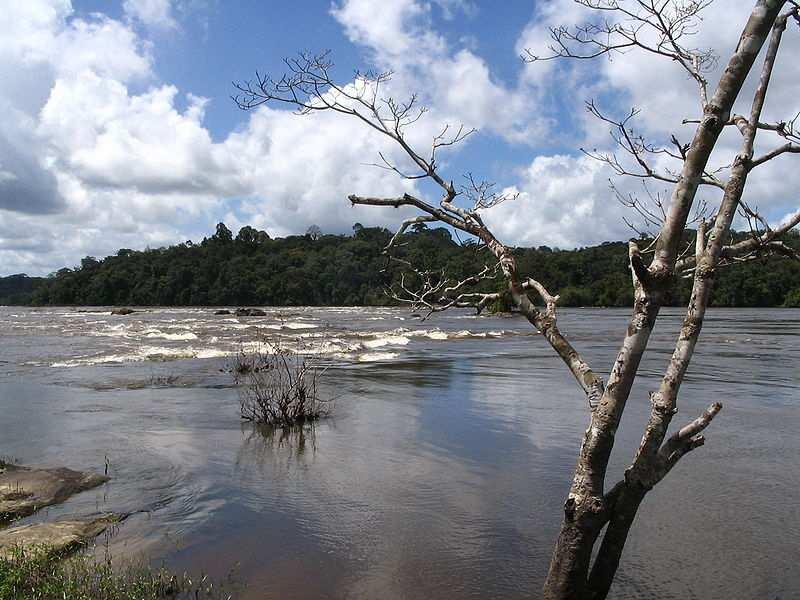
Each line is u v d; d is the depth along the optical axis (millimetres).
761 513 6559
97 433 9953
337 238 142375
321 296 108500
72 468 8062
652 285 3918
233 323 43062
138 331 33406
